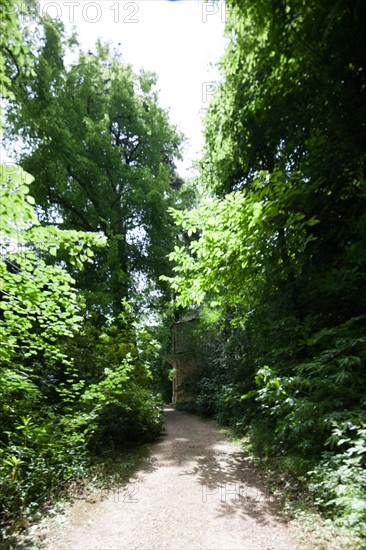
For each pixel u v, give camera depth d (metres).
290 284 6.15
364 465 3.42
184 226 6.13
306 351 5.54
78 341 7.54
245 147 7.91
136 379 8.27
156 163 17.61
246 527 3.26
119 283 13.88
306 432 4.73
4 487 3.74
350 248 4.82
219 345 13.38
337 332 4.43
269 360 6.25
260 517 3.45
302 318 5.89
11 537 3.16
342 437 3.65
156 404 9.01
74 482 4.62
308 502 3.48
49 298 4.59
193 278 6.88
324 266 5.66
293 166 6.99
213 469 5.46
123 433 7.26
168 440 8.16
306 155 5.74
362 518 2.69
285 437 5.34
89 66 14.96
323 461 3.86
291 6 4.62
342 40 4.64
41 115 12.54
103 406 6.44
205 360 14.30
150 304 15.36
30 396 5.37
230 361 10.10
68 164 13.31
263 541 2.94
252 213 5.22
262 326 6.64
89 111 15.68
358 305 4.99
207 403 12.70
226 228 5.70
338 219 5.45
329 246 5.88
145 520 3.57
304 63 5.27
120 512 3.80
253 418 8.06
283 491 4.02
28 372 6.38
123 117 16.50
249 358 8.39
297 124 6.46
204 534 3.18
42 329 5.82
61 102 13.60
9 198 3.24
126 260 15.94
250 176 8.65
